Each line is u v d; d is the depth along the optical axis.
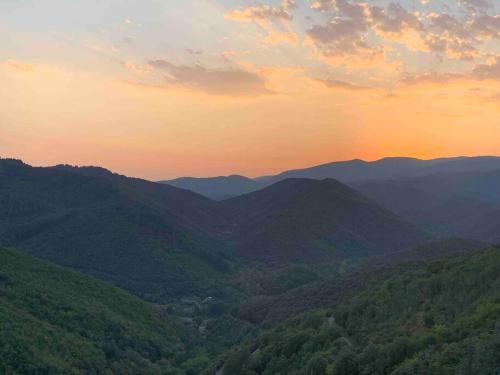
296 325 96.25
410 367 50.34
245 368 85.69
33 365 85.75
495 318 54.91
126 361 108.88
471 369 45.19
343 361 60.22
